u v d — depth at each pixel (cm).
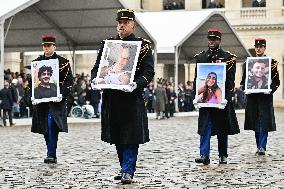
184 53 4872
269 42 6178
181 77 6384
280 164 1438
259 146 1650
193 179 1199
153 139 2180
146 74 1120
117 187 1102
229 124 1419
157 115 3781
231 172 1300
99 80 1115
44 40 1460
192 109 4881
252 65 1636
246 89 1628
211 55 1447
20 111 3631
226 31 4450
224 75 1420
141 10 6469
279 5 6134
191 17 4291
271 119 1630
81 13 3503
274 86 1628
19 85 3606
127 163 1135
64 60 1462
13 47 4003
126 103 1118
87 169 1359
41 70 1458
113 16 3509
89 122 3281
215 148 1831
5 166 1413
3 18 2969
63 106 1454
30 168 1377
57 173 1295
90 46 3991
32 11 3434
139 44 1130
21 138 2211
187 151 1752
